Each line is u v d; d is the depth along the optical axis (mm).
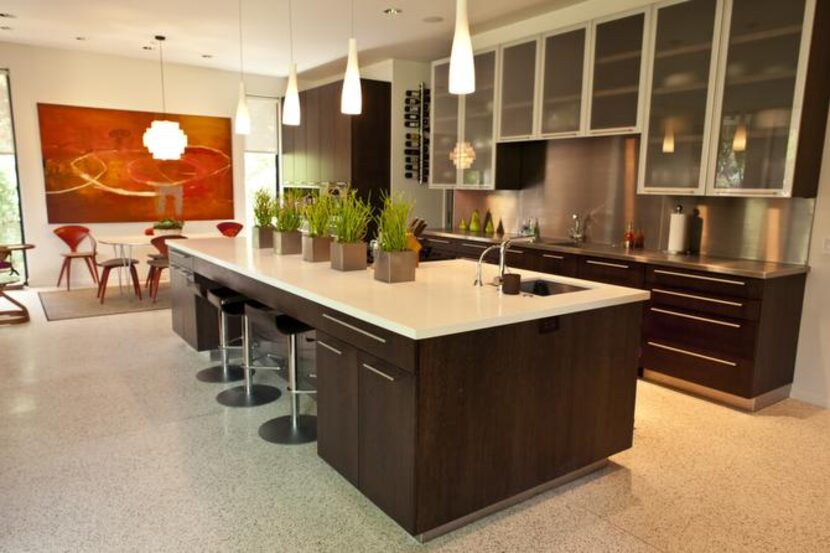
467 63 2637
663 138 4102
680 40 3934
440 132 6176
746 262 3820
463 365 2164
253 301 3570
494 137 5449
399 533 2279
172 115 7574
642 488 2645
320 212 3518
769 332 3535
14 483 2602
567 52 4715
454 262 3604
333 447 2594
